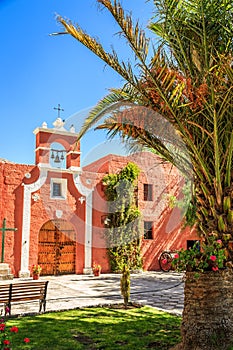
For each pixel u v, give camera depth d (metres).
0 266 14.52
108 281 13.98
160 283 13.36
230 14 5.23
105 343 5.28
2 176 15.48
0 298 7.31
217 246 4.92
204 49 5.11
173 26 5.14
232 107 5.03
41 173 16.12
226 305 4.79
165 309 8.14
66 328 6.10
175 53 5.43
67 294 10.52
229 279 4.90
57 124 15.92
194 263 4.93
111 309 7.87
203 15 5.06
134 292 10.92
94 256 16.86
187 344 4.76
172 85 4.98
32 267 15.48
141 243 17.81
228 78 4.96
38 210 15.98
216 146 4.92
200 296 4.82
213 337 4.63
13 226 15.44
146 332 5.90
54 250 16.30
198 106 5.06
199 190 5.34
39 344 5.16
